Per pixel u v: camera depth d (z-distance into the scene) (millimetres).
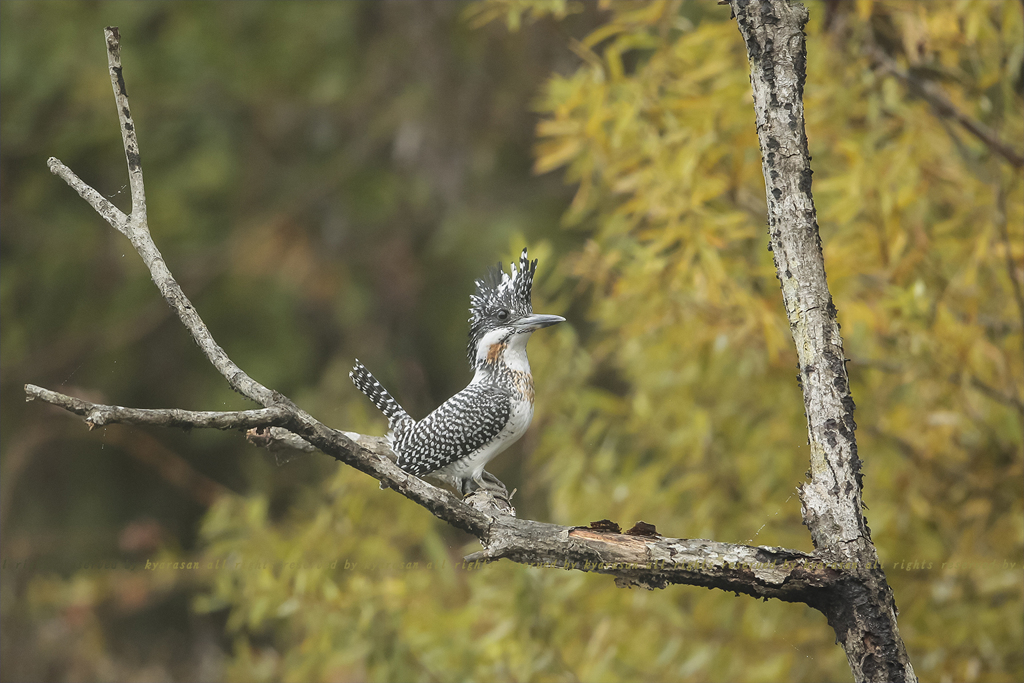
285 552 9125
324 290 18891
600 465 9609
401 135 19391
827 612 4137
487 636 8508
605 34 8258
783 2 4289
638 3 8609
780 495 9398
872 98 7742
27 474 19422
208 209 19359
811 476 4180
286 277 18891
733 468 9406
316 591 8617
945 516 8586
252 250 18922
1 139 17469
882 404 8805
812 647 9070
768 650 9117
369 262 19375
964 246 7875
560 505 9539
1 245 17906
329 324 19969
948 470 8758
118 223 4184
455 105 19188
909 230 7891
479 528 4457
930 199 8320
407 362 18547
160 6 18203
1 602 17734
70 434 18344
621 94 8445
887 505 8750
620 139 8078
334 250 19500
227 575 9328
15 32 17547
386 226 19547
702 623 9211
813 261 4207
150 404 19094
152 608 20125
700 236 7688
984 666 8297
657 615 9227
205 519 9867
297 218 19312
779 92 4238
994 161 7465
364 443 7172
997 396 7770
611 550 4375
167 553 13711
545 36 17281
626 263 9195
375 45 19656
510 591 8953
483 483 7266
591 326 15195
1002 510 8781
